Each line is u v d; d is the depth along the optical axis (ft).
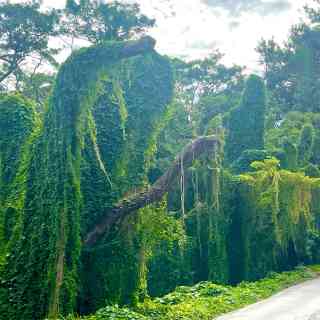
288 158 122.52
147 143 72.69
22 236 65.21
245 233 104.58
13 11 119.24
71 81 65.41
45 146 65.92
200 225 103.24
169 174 74.49
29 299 63.41
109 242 70.23
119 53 67.72
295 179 103.04
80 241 65.10
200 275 102.53
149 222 72.79
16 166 72.28
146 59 73.05
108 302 68.49
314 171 124.06
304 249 116.88
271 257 105.29
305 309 67.87
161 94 73.41
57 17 123.54
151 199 72.02
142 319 58.95
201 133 147.13
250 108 129.29
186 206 102.99
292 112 165.37
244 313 65.26
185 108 151.12
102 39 126.72
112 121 73.82
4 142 74.33
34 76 136.46
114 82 68.74
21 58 127.13
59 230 62.59
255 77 130.82
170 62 74.74
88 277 68.03
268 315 63.67
